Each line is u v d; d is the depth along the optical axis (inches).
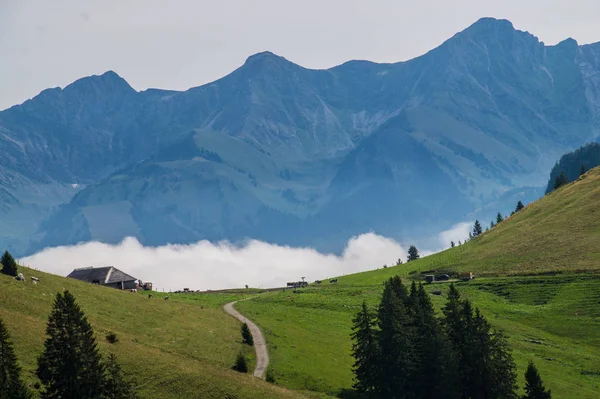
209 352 3796.8
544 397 3732.8
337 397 3582.7
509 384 3855.8
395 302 3902.6
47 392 2642.7
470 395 3865.7
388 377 3710.6
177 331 4082.2
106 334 3486.7
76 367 2674.7
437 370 3713.1
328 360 4188.0
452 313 4097.0
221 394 3097.9
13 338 3038.9
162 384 3036.4
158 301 4958.2
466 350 3882.9
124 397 2723.9
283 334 4601.4
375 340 3782.0
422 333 3927.2
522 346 5236.2
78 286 4549.7
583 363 4889.3
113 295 4633.4
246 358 3882.9
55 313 2765.7
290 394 3319.4
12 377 2610.7
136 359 3184.1
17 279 4092.0
